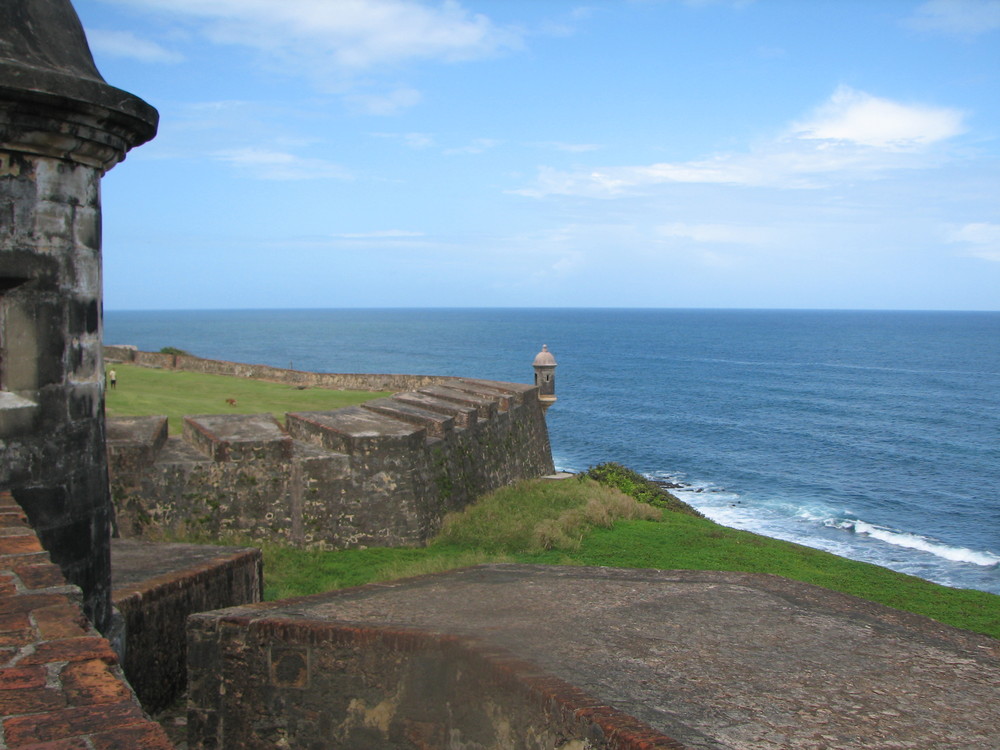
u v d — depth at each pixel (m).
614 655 6.19
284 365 103.88
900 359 128.00
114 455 13.71
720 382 92.44
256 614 6.99
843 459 48.66
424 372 98.69
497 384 28.09
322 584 12.44
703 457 48.31
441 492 17.66
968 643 6.83
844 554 28.80
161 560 9.52
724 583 8.41
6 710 2.78
